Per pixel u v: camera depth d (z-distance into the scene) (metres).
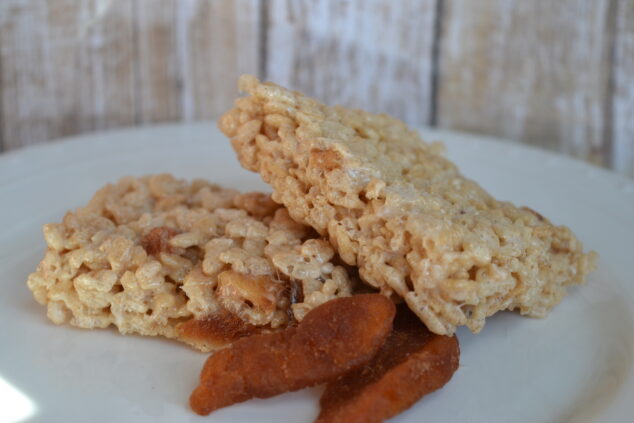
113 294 0.21
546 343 0.21
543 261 0.21
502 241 0.20
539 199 0.27
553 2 0.32
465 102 0.34
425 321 0.19
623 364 0.20
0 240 0.24
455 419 0.18
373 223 0.20
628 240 0.24
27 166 0.28
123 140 0.30
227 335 0.20
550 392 0.19
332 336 0.18
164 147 0.29
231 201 0.23
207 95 0.34
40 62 0.33
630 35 0.32
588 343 0.21
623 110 0.33
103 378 0.19
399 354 0.19
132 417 0.18
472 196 0.22
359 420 0.18
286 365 0.18
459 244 0.19
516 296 0.20
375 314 0.19
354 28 0.33
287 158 0.21
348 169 0.20
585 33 0.32
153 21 0.33
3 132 0.34
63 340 0.20
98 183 0.27
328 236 0.21
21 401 0.19
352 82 0.34
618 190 0.27
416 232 0.19
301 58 0.33
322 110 0.22
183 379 0.19
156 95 0.34
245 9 0.33
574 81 0.33
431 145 0.24
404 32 0.33
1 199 0.26
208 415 0.18
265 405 0.19
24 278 0.22
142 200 0.23
